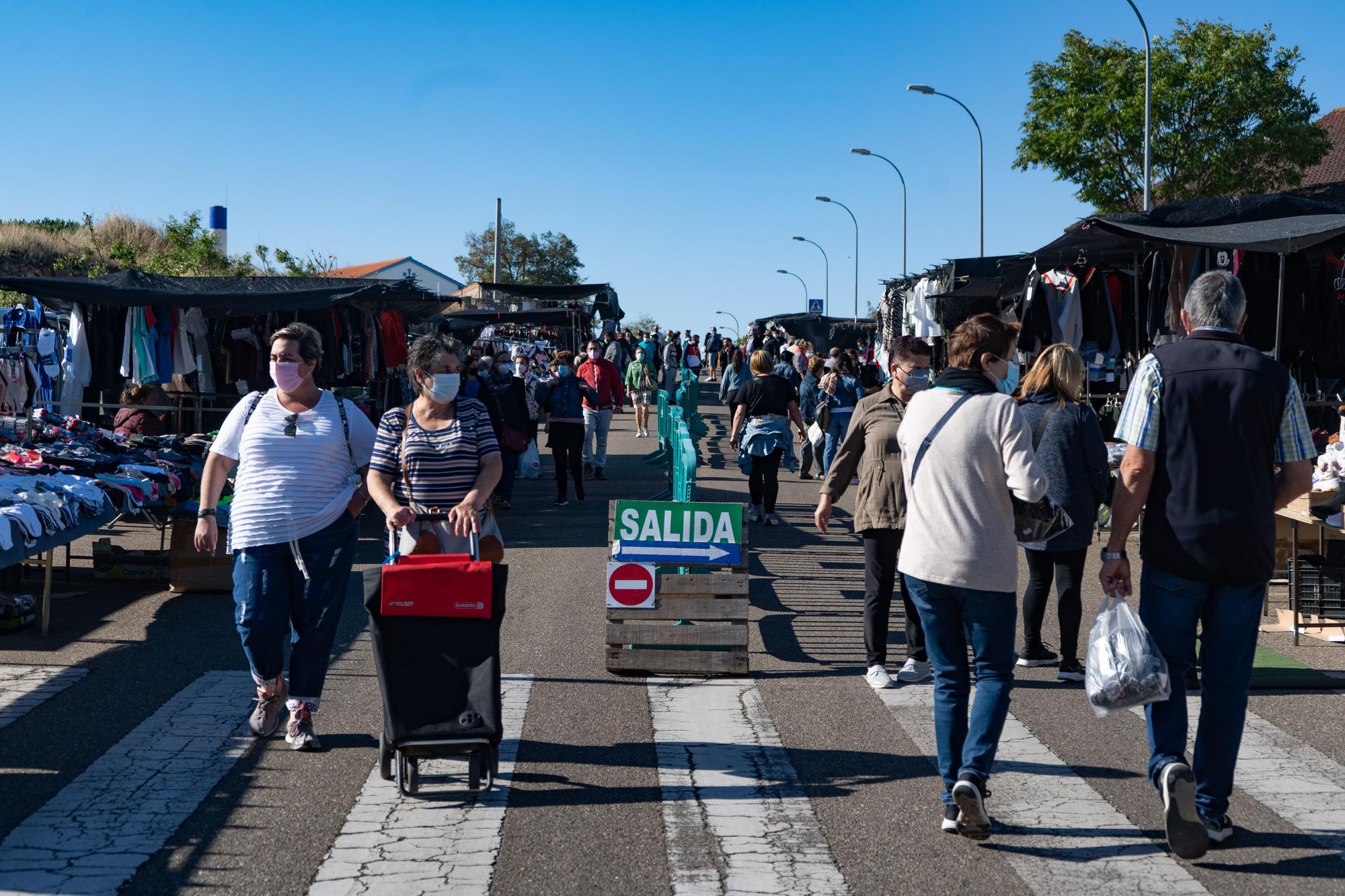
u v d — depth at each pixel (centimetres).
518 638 754
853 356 2352
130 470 873
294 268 3603
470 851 411
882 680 639
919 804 463
